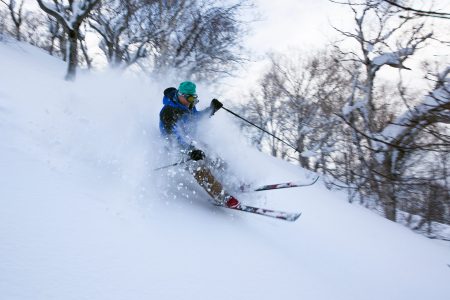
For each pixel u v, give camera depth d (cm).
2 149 280
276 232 364
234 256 269
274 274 263
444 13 283
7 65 576
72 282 176
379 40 973
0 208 209
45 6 926
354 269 347
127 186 312
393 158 853
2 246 181
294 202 486
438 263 455
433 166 994
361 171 1031
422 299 337
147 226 259
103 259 203
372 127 999
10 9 2183
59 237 205
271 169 631
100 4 1452
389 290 330
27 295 158
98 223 236
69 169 299
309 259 329
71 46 891
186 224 292
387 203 929
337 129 1395
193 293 204
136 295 185
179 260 232
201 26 1627
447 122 507
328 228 436
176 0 1527
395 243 474
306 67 2116
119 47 1603
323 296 258
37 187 247
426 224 1022
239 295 220
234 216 360
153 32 1542
